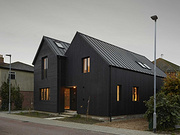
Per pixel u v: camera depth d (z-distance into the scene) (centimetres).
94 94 1448
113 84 1390
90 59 1520
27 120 1362
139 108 1658
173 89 1363
